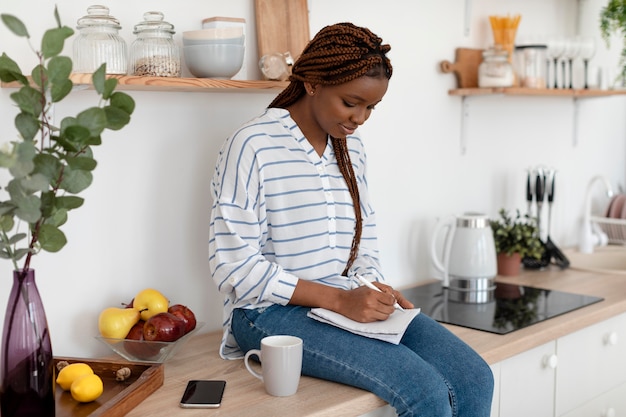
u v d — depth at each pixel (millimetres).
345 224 1837
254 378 1619
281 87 1870
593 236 3023
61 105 1676
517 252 2607
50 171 1280
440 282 2543
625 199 3115
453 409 1607
